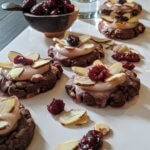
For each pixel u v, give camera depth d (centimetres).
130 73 30
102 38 37
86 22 40
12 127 23
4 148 22
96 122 26
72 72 31
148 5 45
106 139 24
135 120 26
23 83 28
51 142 24
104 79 27
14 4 35
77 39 33
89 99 27
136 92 28
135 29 37
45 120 26
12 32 37
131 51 34
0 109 23
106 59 33
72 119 26
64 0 36
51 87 29
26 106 27
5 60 32
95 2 43
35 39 36
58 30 36
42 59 30
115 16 38
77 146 23
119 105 27
